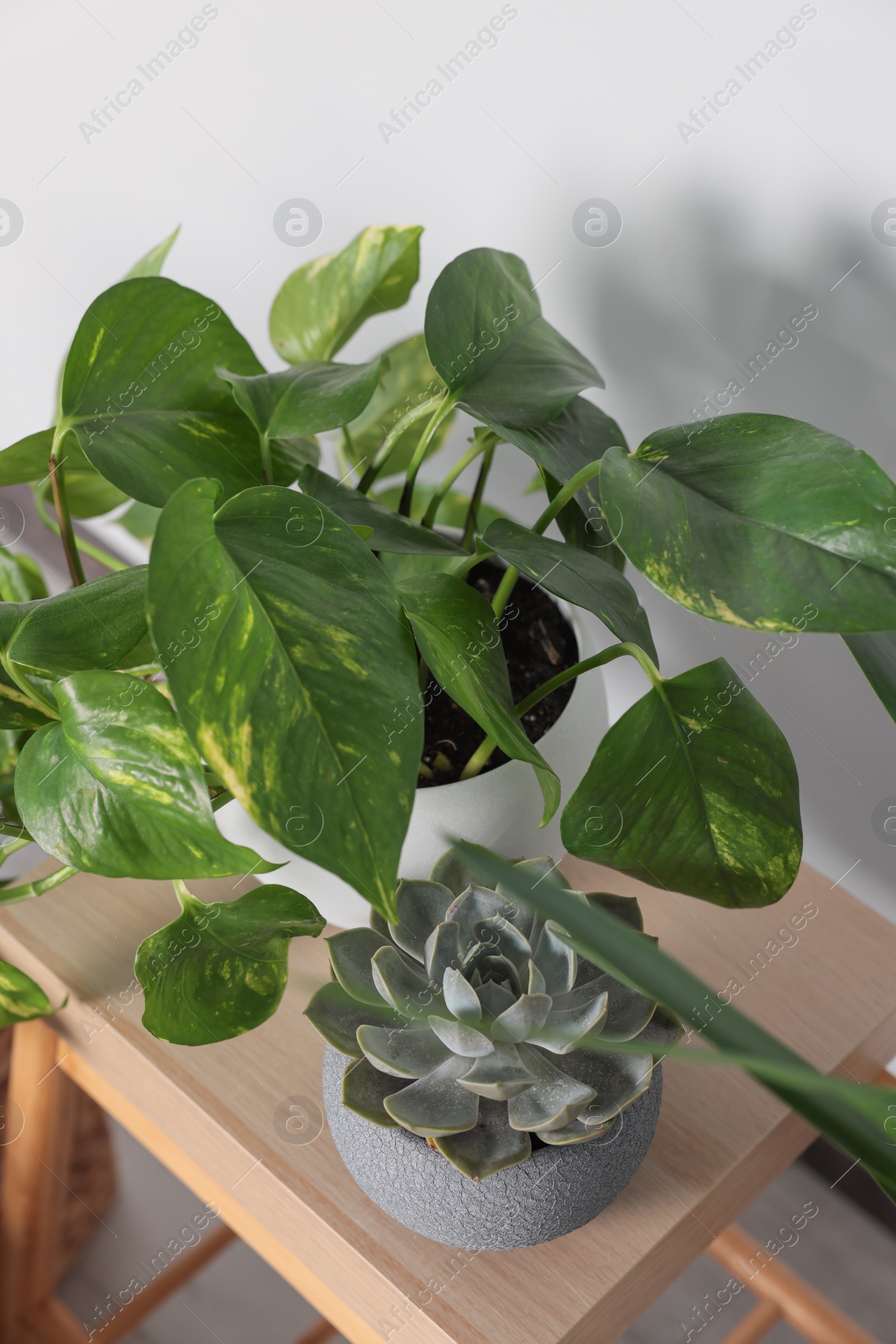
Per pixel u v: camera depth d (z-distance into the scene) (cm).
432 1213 79
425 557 93
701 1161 86
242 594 74
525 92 96
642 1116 79
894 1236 135
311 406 85
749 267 94
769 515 76
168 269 122
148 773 76
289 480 89
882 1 85
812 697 104
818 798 108
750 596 75
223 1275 135
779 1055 62
